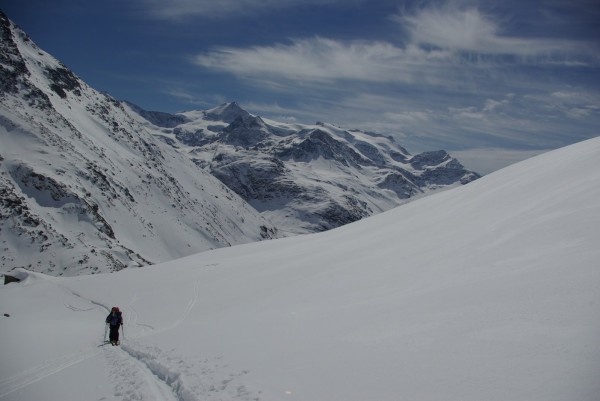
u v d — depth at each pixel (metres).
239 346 14.18
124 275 61.25
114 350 19.06
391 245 32.69
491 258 17.95
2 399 12.05
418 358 9.41
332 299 21.12
